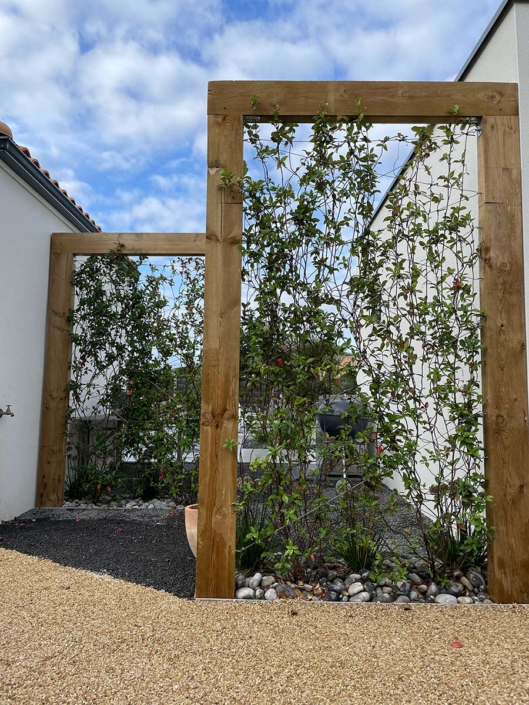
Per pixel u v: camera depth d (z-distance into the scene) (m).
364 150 2.85
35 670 1.86
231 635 2.17
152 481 5.07
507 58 3.08
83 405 5.10
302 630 2.23
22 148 4.55
